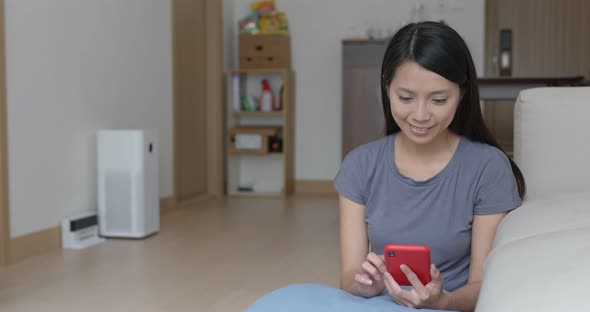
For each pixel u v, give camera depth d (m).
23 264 2.76
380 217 1.21
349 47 5.12
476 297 1.09
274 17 5.32
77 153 3.32
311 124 5.54
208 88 5.30
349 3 5.41
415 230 1.19
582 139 1.19
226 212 4.38
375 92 5.09
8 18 2.78
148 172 3.42
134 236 3.35
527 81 3.88
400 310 0.94
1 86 2.72
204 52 5.24
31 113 2.94
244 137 5.28
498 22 5.30
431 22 1.03
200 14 5.13
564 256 0.74
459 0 5.21
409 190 1.19
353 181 1.24
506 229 1.02
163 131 4.36
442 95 1.00
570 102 1.20
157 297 2.24
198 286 2.39
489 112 5.37
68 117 3.23
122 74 3.79
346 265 1.25
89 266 2.72
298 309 0.91
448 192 1.17
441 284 1.05
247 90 5.58
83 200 3.38
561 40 5.24
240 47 5.32
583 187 1.18
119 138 3.35
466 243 1.20
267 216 4.19
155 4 4.22
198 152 5.14
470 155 1.17
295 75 5.55
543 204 1.07
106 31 3.60
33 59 2.95
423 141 1.05
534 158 1.22
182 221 3.96
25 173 2.90
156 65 4.25
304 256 2.93
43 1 3.02
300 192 5.58
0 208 2.72
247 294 2.28
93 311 2.07
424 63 0.98
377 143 1.24
